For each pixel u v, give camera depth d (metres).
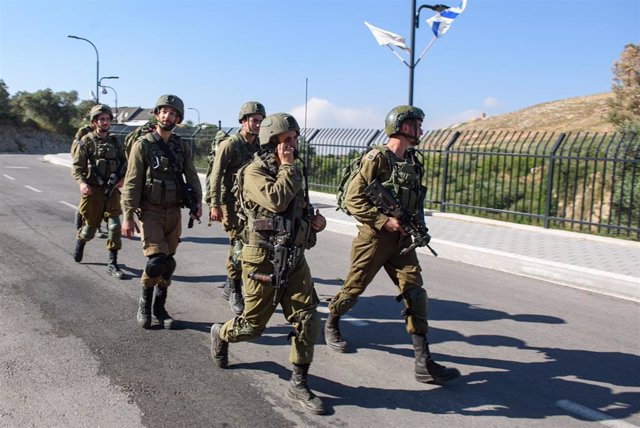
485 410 3.80
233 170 5.45
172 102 4.85
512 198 14.06
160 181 4.89
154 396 3.81
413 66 14.23
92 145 6.74
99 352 4.54
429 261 8.59
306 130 17.30
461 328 5.49
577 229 11.55
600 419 3.71
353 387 4.08
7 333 4.87
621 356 4.86
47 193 15.38
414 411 3.75
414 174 4.17
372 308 6.00
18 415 3.50
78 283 6.49
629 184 11.32
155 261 4.85
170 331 5.07
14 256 7.71
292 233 3.65
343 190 4.50
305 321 3.67
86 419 3.48
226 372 4.24
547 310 6.17
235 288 5.67
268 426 3.48
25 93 54.25
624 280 6.88
